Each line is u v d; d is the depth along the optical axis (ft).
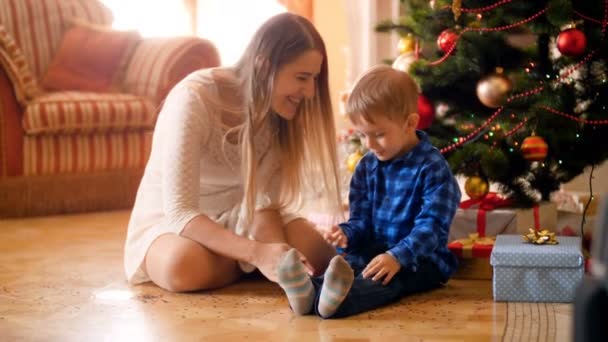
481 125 8.82
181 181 6.58
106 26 14.40
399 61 9.16
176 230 6.59
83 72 12.92
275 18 6.55
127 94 12.70
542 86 8.53
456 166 8.46
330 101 6.97
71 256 8.45
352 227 6.87
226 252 6.43
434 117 8.88
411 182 6.67
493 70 8.58
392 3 15.06
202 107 6.68
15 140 11.54
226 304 6.32
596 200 10.44
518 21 8.53
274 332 5.54
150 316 5.97
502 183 8.63
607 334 2.45
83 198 12.16
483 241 7.50
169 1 16.65
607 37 8.57
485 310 6.12
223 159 7.00
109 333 5.52
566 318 5.84
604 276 2.50
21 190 11.60
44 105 11.56
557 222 9.38
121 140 12.39
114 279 7.25
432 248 6.33
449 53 8.63
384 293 6.22
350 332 5.52
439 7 8.95
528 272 6.37
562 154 8.66
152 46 13.04
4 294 6.69
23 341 5.33
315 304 5.94
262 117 6.63
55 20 13.67
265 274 6.31
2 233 10.10
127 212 12.24
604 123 8.53
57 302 6.40
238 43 17.04
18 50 11.55
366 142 6.70
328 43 17.12
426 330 5.56
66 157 11.93
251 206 6.70
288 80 6.42
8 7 13.25
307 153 7.28
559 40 8.16
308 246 7.27
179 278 6.59
